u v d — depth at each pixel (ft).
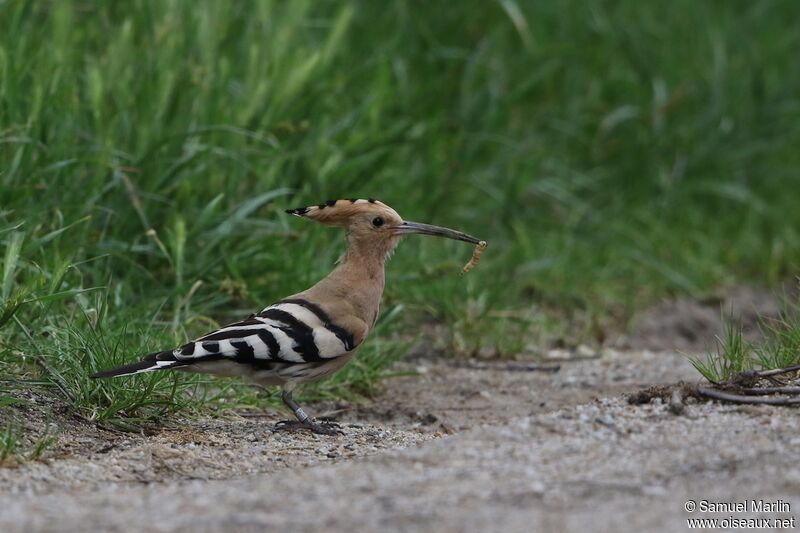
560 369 39.91
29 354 30.71
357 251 31.83
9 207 36.19
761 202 56.24
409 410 34.88
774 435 25.85
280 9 47.09
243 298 38.40
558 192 53.01
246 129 42.16
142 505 22.21
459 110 53.88
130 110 40.86
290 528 20.59
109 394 30.12
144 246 37.99
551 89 56.95
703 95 59.00
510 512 21.38
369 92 49.83
